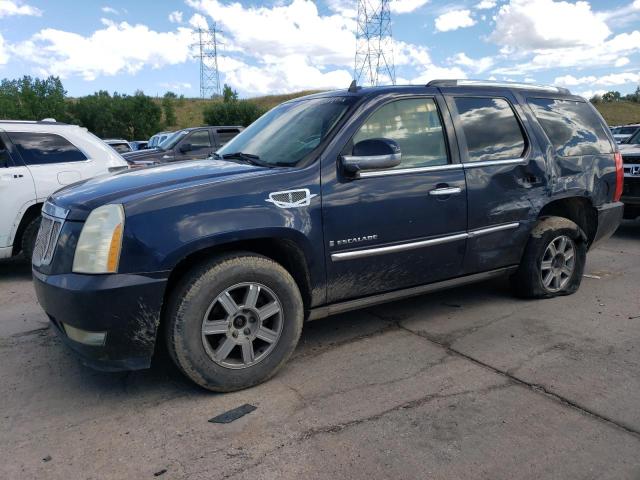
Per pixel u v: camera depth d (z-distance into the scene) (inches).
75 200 124.2
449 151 158.9
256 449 104.7
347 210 137.5
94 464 100.9
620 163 205.3
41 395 128.4
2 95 2267.5
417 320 174.4
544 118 184.9
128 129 2475.4
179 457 102.6
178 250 115.9
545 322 170.2
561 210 199.9
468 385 129.2
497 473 96.3
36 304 201.3
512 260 178.9
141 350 118.5
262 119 180.7
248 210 123.7
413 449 103.5
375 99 148.3
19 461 102.1
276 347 130.8
